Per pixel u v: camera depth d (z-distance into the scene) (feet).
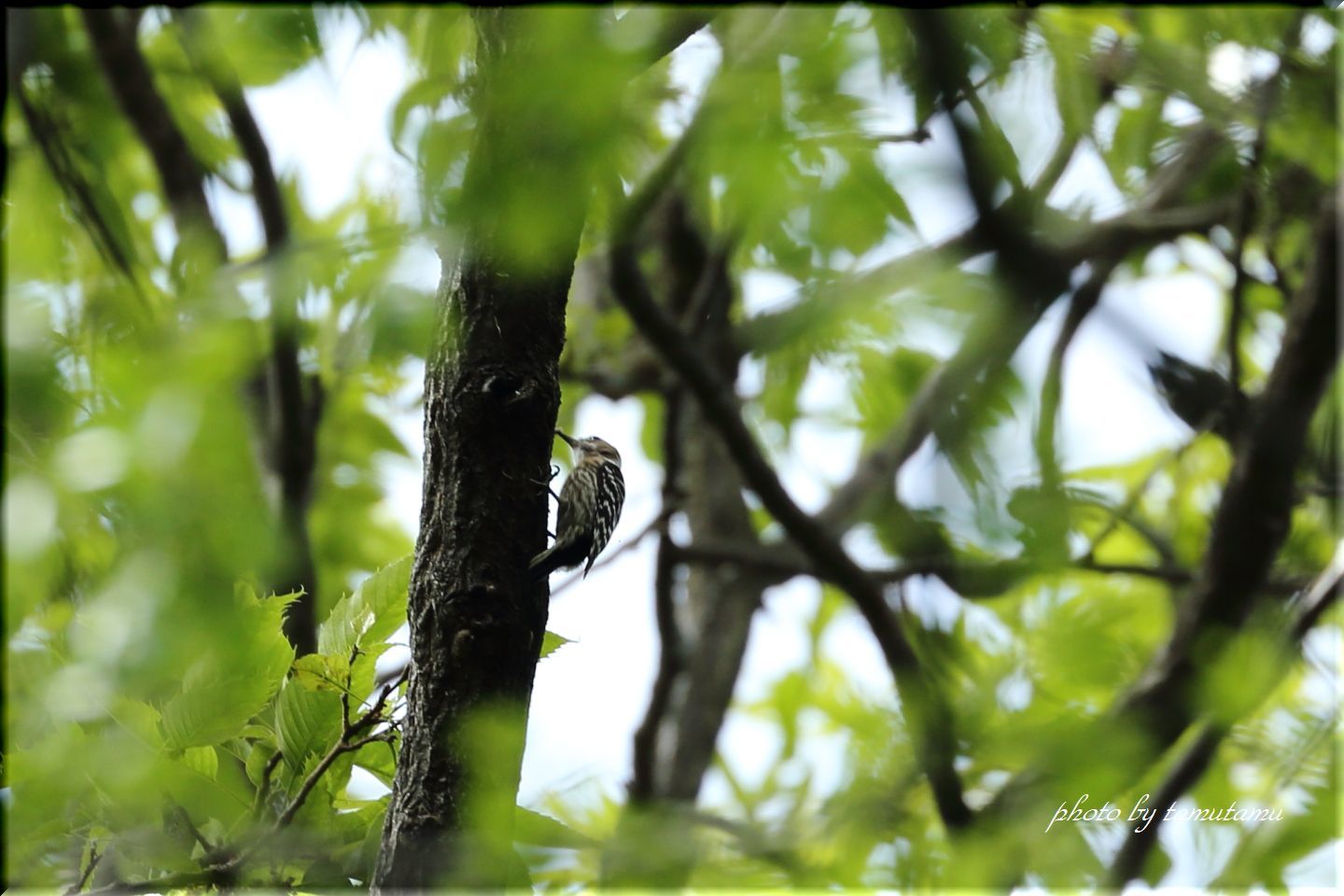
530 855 24.93
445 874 23.17
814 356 45.32
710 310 52.19
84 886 23.72
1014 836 25.54
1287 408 40.09
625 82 16.06
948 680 28.99
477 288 25.39
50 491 21.34
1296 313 40.45
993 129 22.20
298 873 24.97
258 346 23.76
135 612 21.65
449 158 18.71
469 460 25.50
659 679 56.65
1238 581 39.45
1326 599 30.04
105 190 44.55
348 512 58.49
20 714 23.00
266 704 23.49
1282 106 30.53
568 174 16.47
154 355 22.45
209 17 37.88
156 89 46.52
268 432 41.45
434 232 18.79
